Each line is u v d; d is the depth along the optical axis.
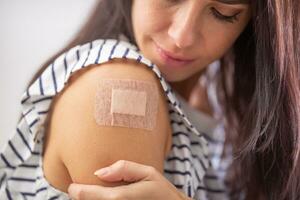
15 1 1.38
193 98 0.93
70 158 0.62
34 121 0.70
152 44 0.70
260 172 0.83
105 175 0.59
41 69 0.78
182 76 0.72
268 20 0.72
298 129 0.75
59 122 0.65
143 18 0.69
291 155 0.77
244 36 0.81
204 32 0.69
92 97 0.61
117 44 0.70
